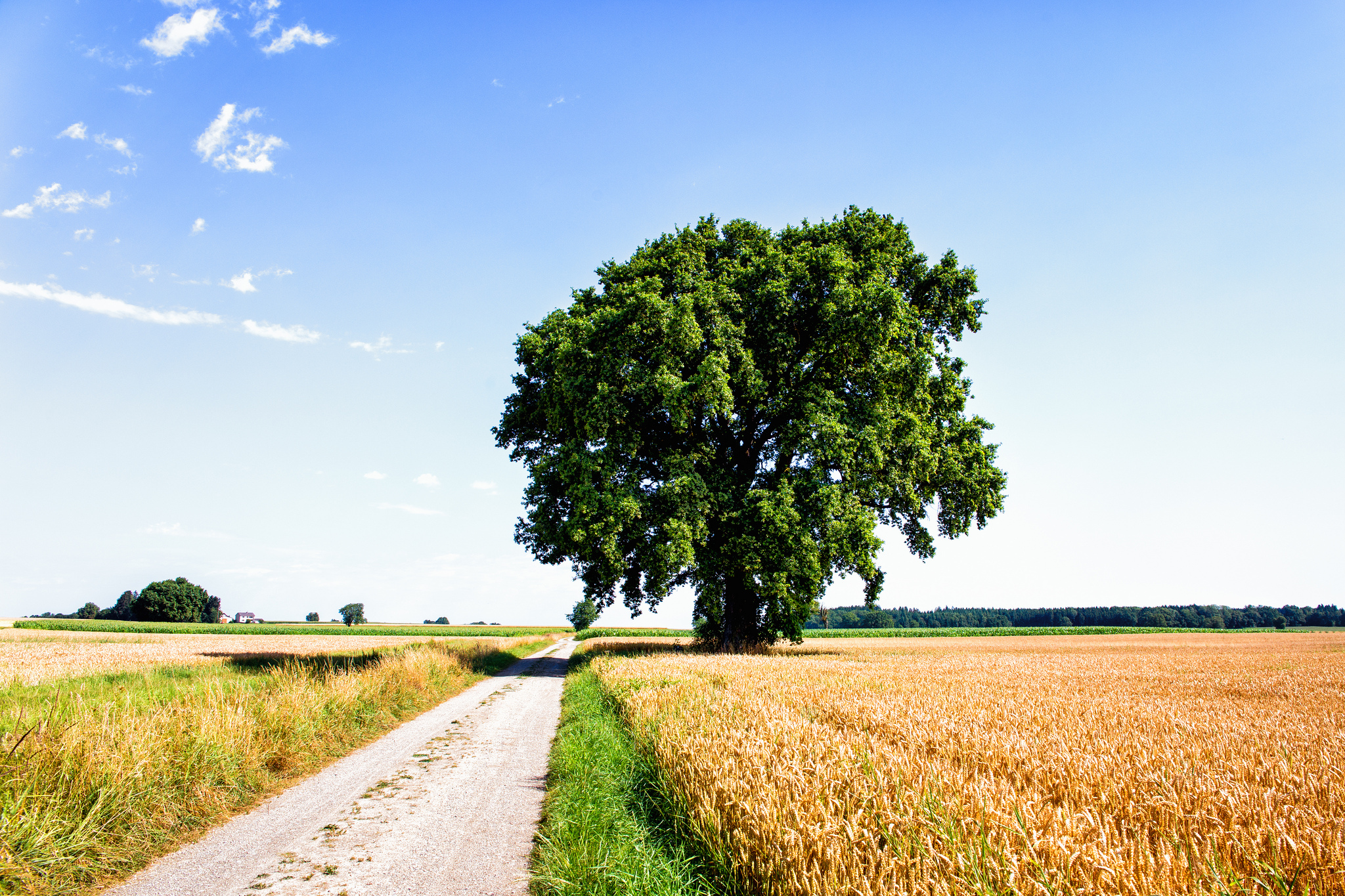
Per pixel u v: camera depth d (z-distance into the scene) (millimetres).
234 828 6727
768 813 5098
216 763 7613
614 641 48906
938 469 31344
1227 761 7539
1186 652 43781
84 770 5973
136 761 6438
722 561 26250
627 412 25406
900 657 34031
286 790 8242
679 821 6336
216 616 114000
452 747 11031
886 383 27219
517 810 7445
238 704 9266
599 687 17812
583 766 8836
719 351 25219
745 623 31984
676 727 9031
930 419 31172
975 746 8086
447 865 5746
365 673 14820
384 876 5469
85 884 5234
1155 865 4230
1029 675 21812
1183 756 7688
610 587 29578
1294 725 11219
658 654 29328
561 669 29594
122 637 61156
